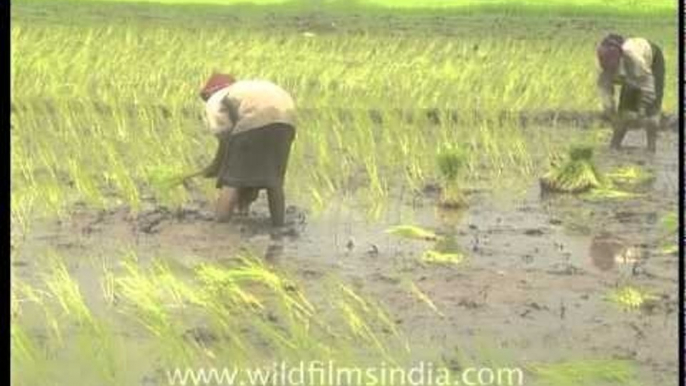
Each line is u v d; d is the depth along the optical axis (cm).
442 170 1309
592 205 1300
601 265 1070
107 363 827
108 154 1398
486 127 1553
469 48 1850
